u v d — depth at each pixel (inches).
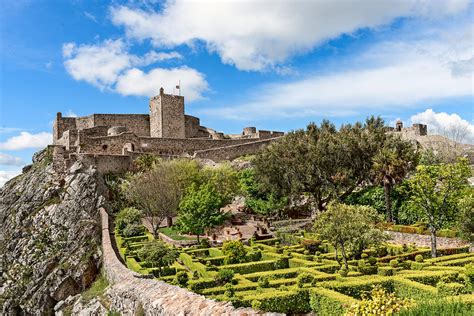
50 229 2488.9
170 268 1323.8
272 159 2357.3
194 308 576.4
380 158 1943.9
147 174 2425.0
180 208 2038.6
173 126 3585.1
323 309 896.3
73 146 3137.3
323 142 2235.5
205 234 2148.1
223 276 1131.9
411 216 1904.5
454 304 415.5
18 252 2469.2
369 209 1461.6
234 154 3280.0
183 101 3651.6
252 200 2536.9
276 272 1211.9
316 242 1644.9
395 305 501.4
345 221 1259.2
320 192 2269.9
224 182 2420.0
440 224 1472.7
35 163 3316.9
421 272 1050.1
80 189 2615.7
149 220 2381.9
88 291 1756.9
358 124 2422.5
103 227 2267.5
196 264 1375.5
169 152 3331.7
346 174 2129.7
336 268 1272.1
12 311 2207.2
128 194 2486.5
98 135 3494.1
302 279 1064.2
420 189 1499.8
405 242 1710.1
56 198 2694.4
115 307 977.5
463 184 1553.9
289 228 2064.5
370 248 1556.3
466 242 1498.5
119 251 1854.1
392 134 2329.0
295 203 2508.6
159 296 703.7
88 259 2149.4
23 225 2608.3
